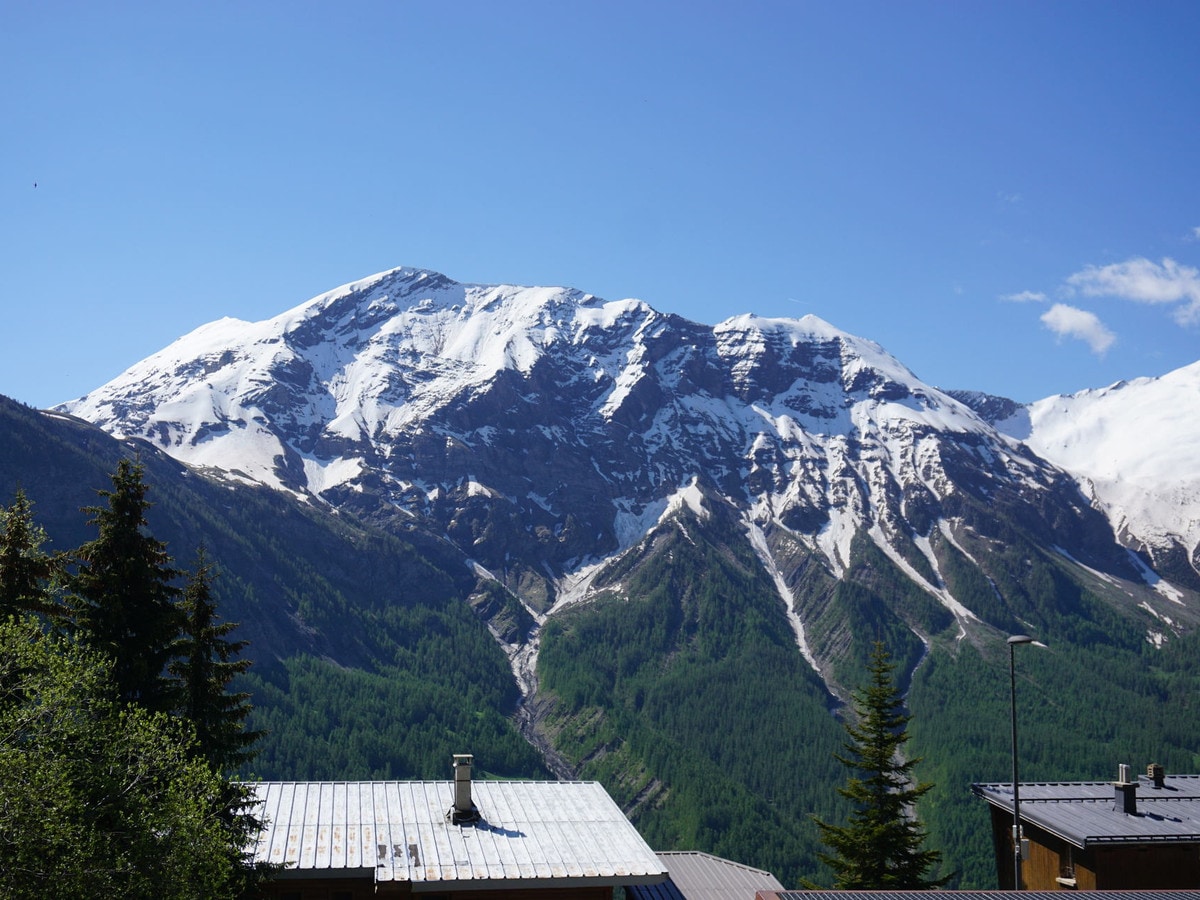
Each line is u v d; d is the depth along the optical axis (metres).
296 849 47.78
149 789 38.22
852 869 59.66
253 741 49.09
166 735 39.00
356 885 47.91
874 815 60.19
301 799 53.06
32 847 33.06
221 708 48.53
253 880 43.94
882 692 61.88
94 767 36.38
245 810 48.78
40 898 33.06
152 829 36.03
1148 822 56.22
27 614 44.91
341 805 52.56
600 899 48.06
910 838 59.62
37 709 35.69
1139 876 54.16
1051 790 63.44
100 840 35.25
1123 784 57.84
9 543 45.34
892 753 61.22
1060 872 57.62
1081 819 56.75
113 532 46.38
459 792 51.38
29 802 33.56
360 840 48.94
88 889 34.09
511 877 46.22
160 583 48.22
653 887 56.22
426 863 47.06
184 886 36.00
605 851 48.91
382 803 53.06
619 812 53.47
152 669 46.41
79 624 45.75
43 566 45.97
